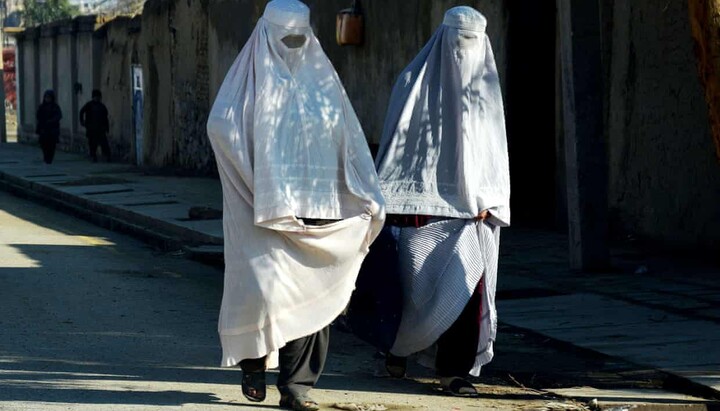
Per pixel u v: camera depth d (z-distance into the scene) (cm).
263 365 1179
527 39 2795
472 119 1266
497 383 1361
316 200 1148
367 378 1391
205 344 1614
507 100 2805
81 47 6669
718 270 2117
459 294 1244
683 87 2300
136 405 1214
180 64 5097
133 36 5769
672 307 1772
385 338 1265
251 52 1157
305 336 1176
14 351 1534
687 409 1242
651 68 2397
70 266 2453
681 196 2322
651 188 2416
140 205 3606
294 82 1150
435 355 1311
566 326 1645
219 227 2967
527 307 1802
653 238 2416
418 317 1262
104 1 6756
